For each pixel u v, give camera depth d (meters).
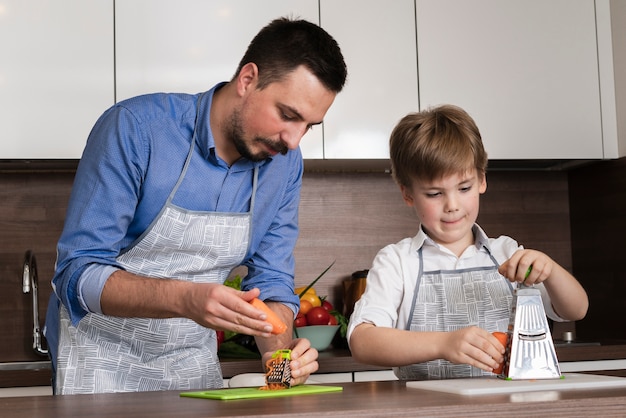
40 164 2.52
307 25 1.41
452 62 2.64
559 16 2.73
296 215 1.71
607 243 2.79
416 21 2.62
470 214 1.60
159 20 2.46
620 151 2.73
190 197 1.51
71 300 1.33
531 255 1.36
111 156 1.40
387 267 1.64
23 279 2.48
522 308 1.27
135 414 0.95
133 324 1.54
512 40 2.69
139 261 1.54
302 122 1.40
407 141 1.58
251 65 1.40
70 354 1.53
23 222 2.66
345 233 2.85
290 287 1.64
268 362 1.30
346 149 2.56
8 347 2.63
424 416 0.93
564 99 2.71
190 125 1.49
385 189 2.89
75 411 1.01
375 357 1.42
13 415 0.98
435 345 1.34
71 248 1.36
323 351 2.48
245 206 1.58
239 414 0.90
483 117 2.65
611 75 2.76
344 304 2.74
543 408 0.96
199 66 2.47
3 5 2.39
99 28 2.43
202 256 1.56
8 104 2.38
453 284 1.64
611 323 2.78
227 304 1.14
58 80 2.41
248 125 1.42
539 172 3.00
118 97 2.43
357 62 2.58
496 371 1.29
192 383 1.59
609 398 0.98
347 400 1.03
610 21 2.76
